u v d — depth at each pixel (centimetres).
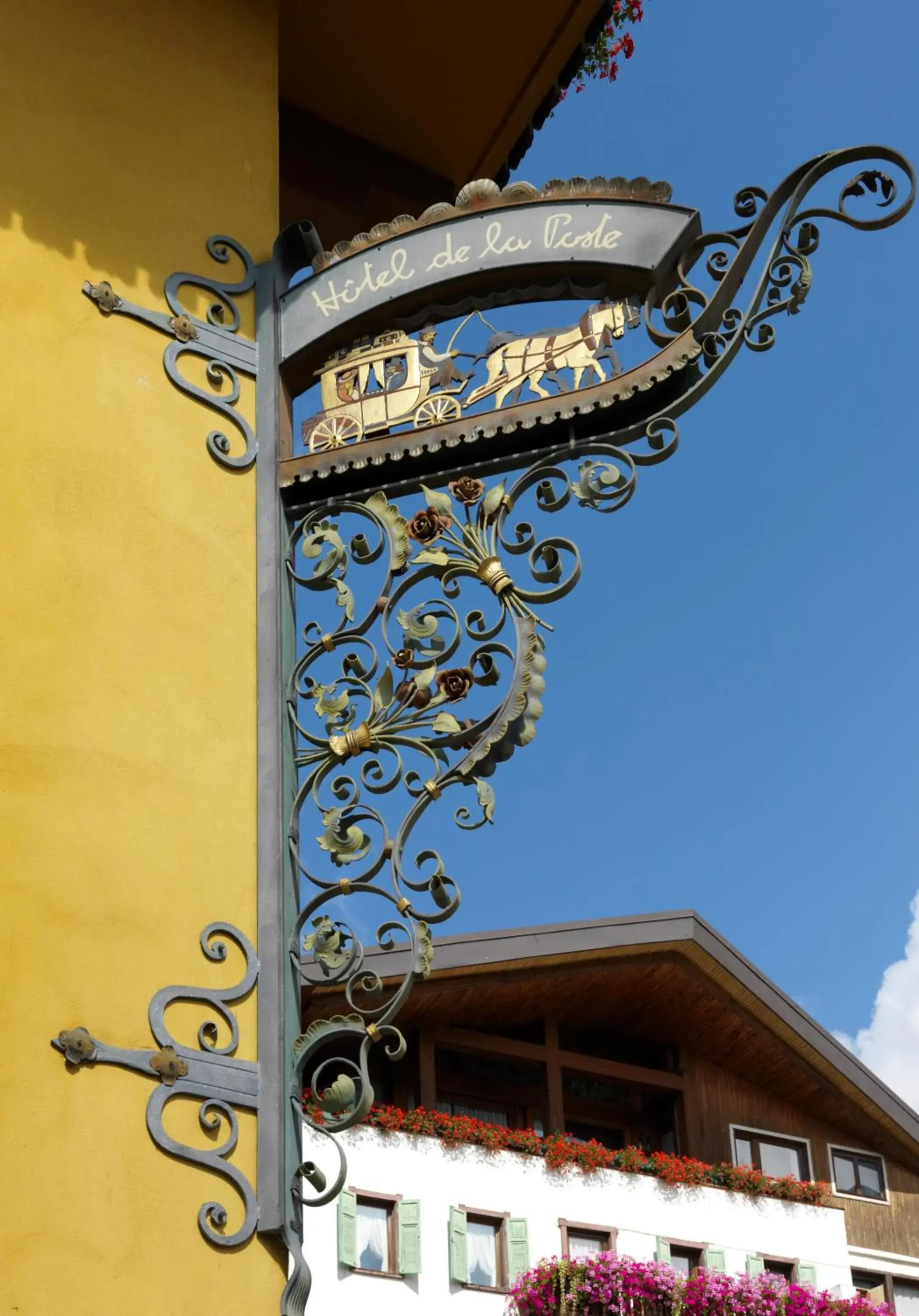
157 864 482
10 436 514
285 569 552
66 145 579
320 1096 470
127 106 603
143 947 469
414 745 509
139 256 578
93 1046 445
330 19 758
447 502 544
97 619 505
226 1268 443
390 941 485
